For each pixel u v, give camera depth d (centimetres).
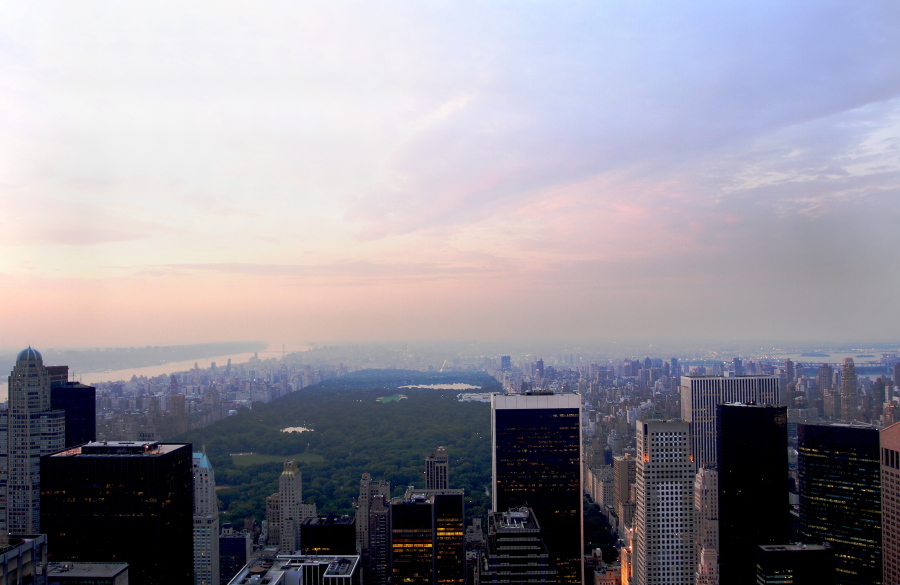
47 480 16250
